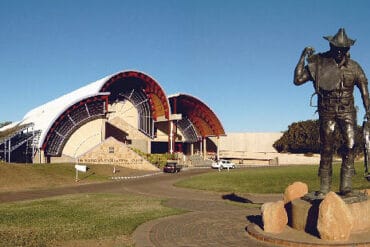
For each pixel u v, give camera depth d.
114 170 52.09
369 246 10.13
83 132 64.44
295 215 11.94
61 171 46.84
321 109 12.55
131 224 14.67
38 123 66.25
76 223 15.21
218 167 63.31
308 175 34.84
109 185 37.69
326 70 12.27
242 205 20.69
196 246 10.94
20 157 61.53
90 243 11.80
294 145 82.62
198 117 81.94
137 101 75.75
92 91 65.31
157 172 54.91
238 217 15.73
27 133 61.31
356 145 12.23
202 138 85.31
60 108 66.12
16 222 15.66
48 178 41.94
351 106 12.17
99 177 46.47
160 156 68.31
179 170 57.03
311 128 80.44
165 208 19.30
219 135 82.94
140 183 39.31
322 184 12.45
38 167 46.50
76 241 12.09
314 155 79.12
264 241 11.24
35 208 20.06
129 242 11.72
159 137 79.50
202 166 71.44
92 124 65.06
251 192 27.94
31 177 41.12
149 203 21.75
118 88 72.94
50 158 61.47
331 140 12.45
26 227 14.53
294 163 77.94
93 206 20.45
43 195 29.44
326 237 10.55
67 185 38.50
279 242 10.82
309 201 12.24
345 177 12.28
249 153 87.62
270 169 48.62
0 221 15.92
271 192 27.44
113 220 15.69
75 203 21.98
